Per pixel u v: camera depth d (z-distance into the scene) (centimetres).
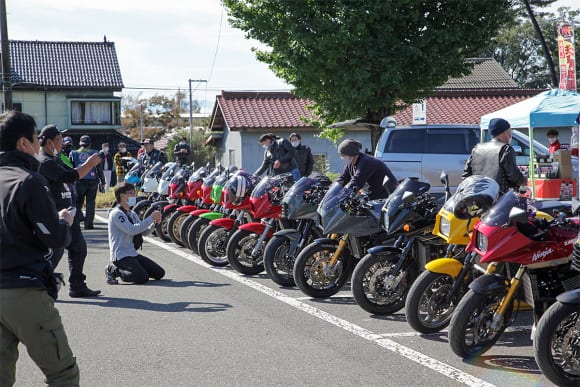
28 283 394
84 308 783
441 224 615
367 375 546
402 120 3438
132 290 880
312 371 557
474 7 1977
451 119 3550
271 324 705
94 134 4797
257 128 3362
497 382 530
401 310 766
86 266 1080
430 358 589
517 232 559
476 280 571
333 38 1897
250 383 530
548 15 5469
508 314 585
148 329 689
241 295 844
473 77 4519
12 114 417
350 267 823
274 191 940
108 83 4756
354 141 812
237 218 1020
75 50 4944
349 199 761
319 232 896
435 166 1467
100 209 2209
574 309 504
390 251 718
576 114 1391
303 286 806
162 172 1377
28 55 4806
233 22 2062
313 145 3447
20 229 397
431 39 1952
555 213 682
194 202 1293
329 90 2059
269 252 875
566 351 514
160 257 1136
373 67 1977
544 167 1378
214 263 1041
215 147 4394
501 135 751
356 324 704
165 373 555
